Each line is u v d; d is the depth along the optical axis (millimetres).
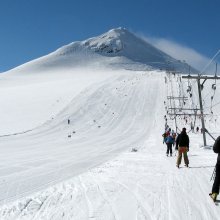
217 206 9086
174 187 11773
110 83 110062
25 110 88062
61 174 21328
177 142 17703
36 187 17266
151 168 17703
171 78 116250
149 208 9148
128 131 66562
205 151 28000
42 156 32844
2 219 9328
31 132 66562
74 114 82000
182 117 79312
